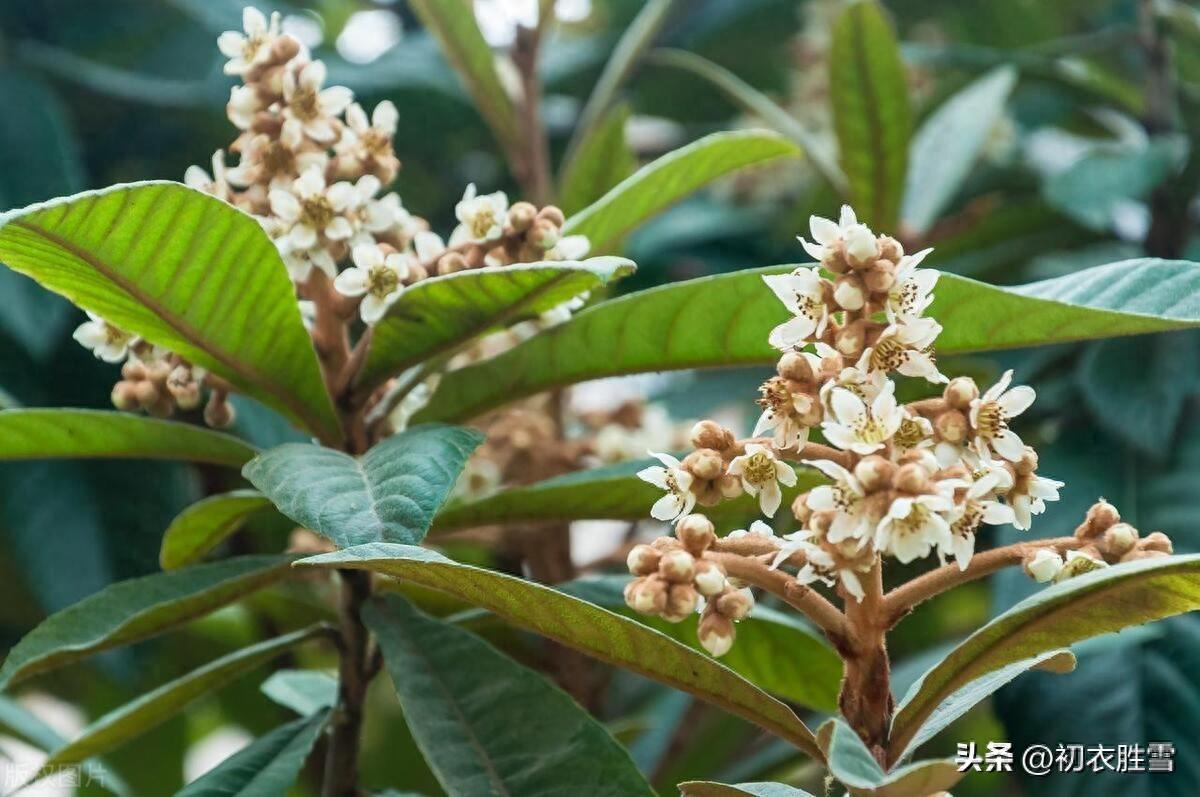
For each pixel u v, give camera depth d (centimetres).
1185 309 64
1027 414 96
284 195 68
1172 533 86
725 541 60
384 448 63
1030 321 65
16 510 94
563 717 65
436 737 64
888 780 54
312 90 70
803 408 59
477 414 73
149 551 97
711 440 60
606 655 62
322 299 70
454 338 69
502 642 82
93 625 68
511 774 64
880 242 59
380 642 67
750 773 85
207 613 70
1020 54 112
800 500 58
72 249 64
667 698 99
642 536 100
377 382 70
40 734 85
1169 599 59
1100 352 91
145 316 68
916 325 59
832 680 75
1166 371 89
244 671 72
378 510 60
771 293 68
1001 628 59
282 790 67
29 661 67
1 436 71
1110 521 59
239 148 70
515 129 98
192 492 99
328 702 81
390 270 68
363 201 69
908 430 59
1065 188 96
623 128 95
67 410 70
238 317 67
